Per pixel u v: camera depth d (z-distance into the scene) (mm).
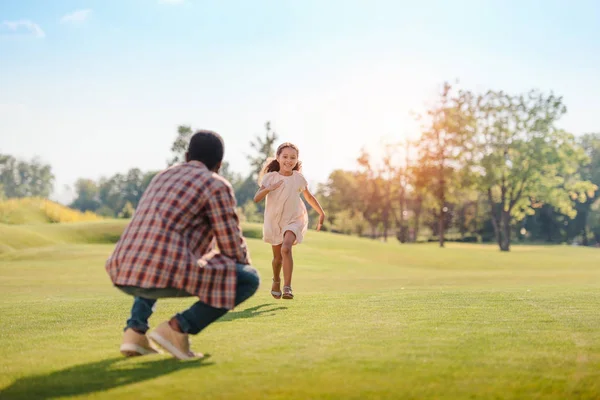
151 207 3590
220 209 3645
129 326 3885
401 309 6027
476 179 59375
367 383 3047
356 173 78250
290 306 6508
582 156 60156
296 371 3285
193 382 3119
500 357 3590
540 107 58125
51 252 26000
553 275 18656
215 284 3590
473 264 30688
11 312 6320
